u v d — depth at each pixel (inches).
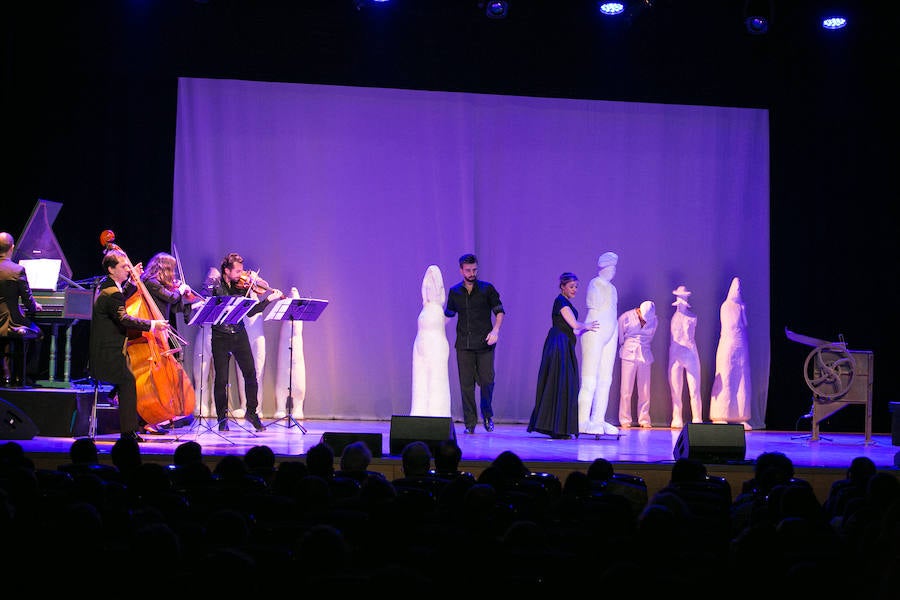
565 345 366.0
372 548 132.5
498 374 468.8
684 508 148.9
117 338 297.0
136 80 439.2
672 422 467.2
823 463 284.2
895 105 460.1
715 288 477.7
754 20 388.5
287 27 418.3
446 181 470.3
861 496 178.1
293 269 461.1
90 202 435.2
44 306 343.9
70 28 419.2
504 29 421.4
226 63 422.0
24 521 126.1
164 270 341.4
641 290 476.1
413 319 465.1
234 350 361.7
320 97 465.4
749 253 479.8
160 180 443.2
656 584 109.0
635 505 182.7
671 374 465.7
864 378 375.2
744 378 463.5
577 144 476.7
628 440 365.7
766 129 477.7
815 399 379.9
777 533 118.7
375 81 426.3
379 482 154.7
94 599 114.0
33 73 423.8
